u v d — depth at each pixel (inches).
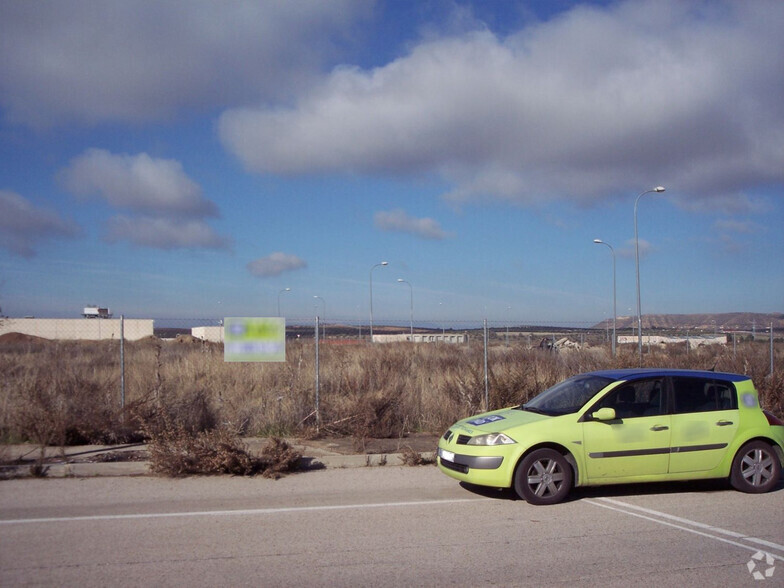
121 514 299.9
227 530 277.0
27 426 434.6
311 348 848.9
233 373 650.8
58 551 247.8
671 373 351.6
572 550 254.4
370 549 253.8
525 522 293.0
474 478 322.7
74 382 487.2
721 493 348.8
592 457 326.0
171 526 282.0
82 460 388.2
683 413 341.1
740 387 354.3
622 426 331.3
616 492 350.3
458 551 252.4
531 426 325.7
